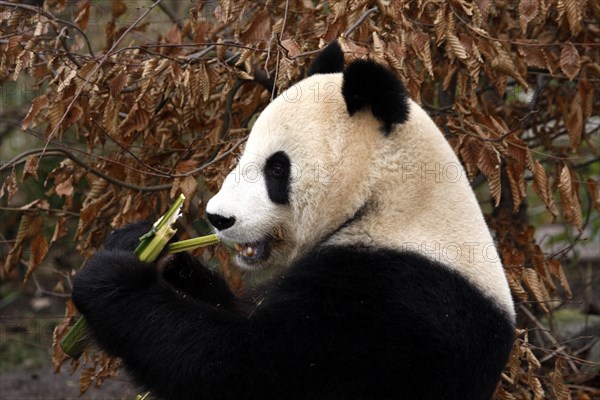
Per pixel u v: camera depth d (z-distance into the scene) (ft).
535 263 30.83
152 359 20.88
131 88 30.12
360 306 20.31
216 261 37.58
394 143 21.61
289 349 20.21
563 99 33.19
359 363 20.33
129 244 24.25
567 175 28.89
